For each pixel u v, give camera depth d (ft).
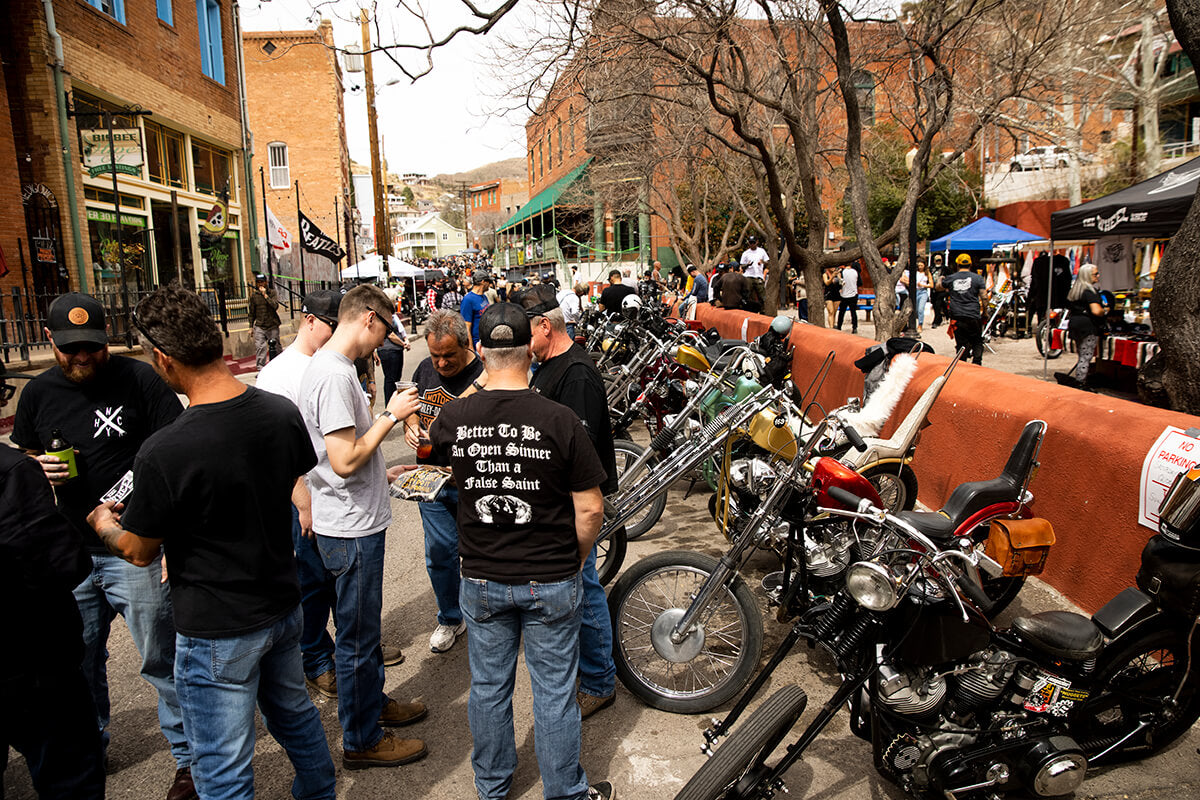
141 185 53.57
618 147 53.88
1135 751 10.50
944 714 9.22
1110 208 31.12
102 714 11.07
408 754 11.04
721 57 35.45
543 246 118.11
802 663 13.48
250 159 72.38
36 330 38.17
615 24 27.99
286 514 8.48
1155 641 9.75
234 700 8.09
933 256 76.64
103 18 47.88
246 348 60.13
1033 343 56.24
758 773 8.46
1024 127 39.17
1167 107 71.67
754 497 13.17
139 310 7.84
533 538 8.71
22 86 41.93
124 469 10.32
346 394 10.18
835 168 56.59
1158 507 12.53
